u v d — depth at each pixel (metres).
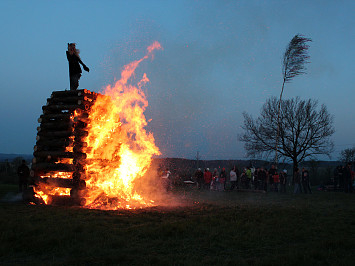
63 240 6.01
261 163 35.84
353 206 12.98
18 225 7.07
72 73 13.34
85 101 12.36
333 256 5.55
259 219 9.02
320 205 13.19
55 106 12.49
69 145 11.74
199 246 6.04
